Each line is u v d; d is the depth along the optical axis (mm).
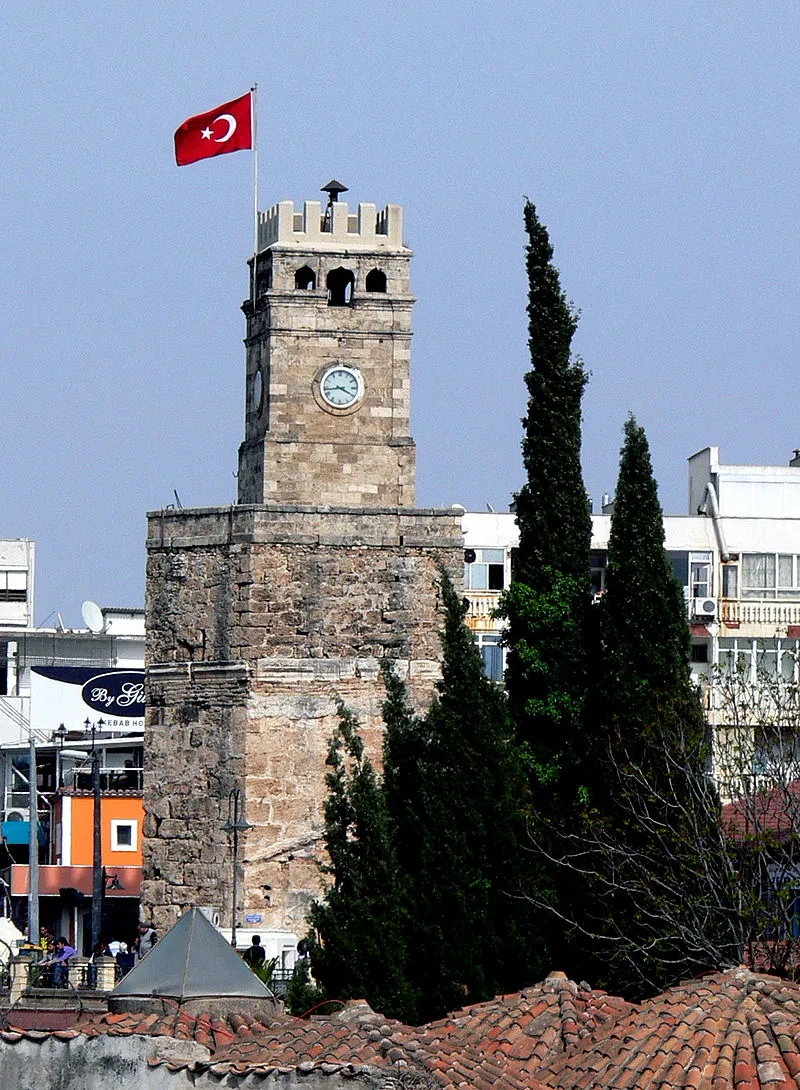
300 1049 127875
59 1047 119312
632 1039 129250
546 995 142625
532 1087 127438
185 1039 126438
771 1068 120938
